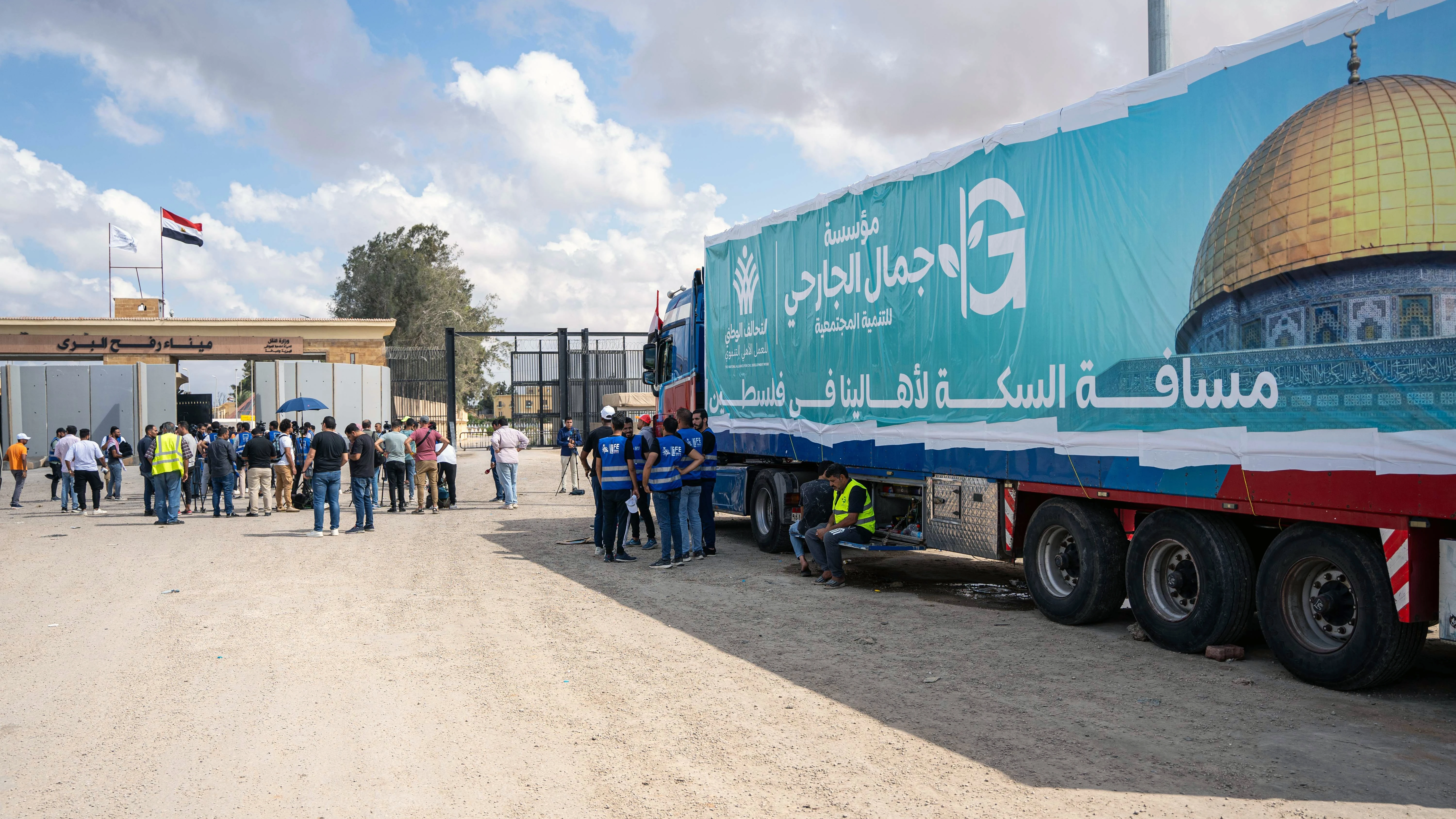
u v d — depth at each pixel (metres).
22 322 36.22
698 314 14.09
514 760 4.53
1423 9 4.77
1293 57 5.34
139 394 33.19
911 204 8.73
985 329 7.74
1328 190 5.15
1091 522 7.03
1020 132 7.35
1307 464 5.27
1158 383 6.16
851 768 4.38
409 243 65.25
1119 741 4.71
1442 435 4.67
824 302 10.24
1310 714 5.10
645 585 9.52
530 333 29.80
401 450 17.56
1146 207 6.24
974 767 4.37
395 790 4.16
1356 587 5.20
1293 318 5.33
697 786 4.17
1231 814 3.81
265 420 30.98
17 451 20.09
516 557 11.59
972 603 8.48
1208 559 6.14
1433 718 5.03
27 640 7.21
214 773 4.39
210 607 8.49
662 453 10.62
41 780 4.31
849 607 8.32
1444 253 4.73
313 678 6.04
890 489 9.35
